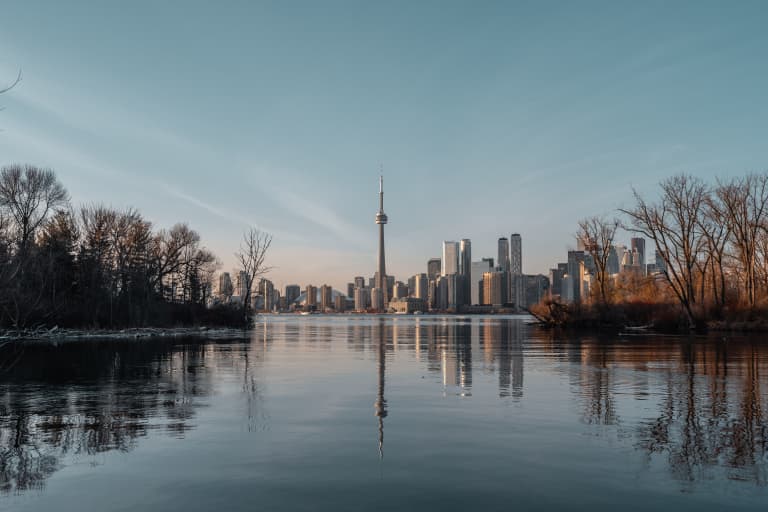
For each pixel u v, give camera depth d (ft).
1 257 109.60
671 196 241.35
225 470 39.19
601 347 153.17
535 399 66.03
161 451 43.86
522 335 234.38
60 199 214.28
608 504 32.83
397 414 57.41
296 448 44.52
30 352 136.36
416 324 468.75
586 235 303.27
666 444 45.16
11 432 50.14
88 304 234.38
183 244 305.94
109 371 96.07
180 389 74.69
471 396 68.44
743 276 254.88
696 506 32.53
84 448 44.88
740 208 240.32
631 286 303.48
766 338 194.70
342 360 116.37
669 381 80.89
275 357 123.54
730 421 53.36
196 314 306.96
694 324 240.32
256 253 331.77
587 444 45.29
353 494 34.53
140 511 32.24
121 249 254.06
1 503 33.53
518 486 35.78
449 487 35.68
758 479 36.94
